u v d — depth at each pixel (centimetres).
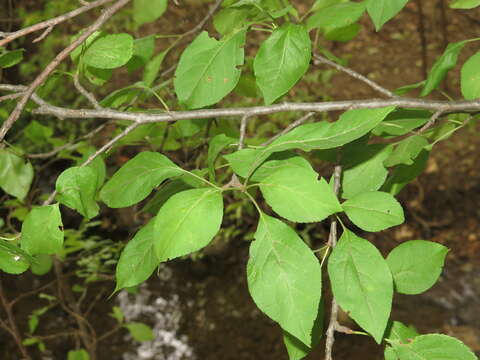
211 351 159
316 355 151
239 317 167
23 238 32
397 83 216
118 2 33
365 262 31
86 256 132
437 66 44
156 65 53
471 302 166
